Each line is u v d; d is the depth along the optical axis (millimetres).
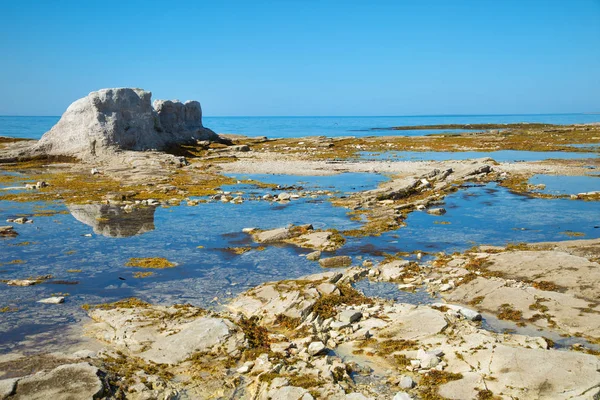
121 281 15156
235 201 28641
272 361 9469
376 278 15438
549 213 25016
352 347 10484
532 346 9938
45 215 24562
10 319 12094
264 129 177500
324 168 45250
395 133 129500
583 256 16406
